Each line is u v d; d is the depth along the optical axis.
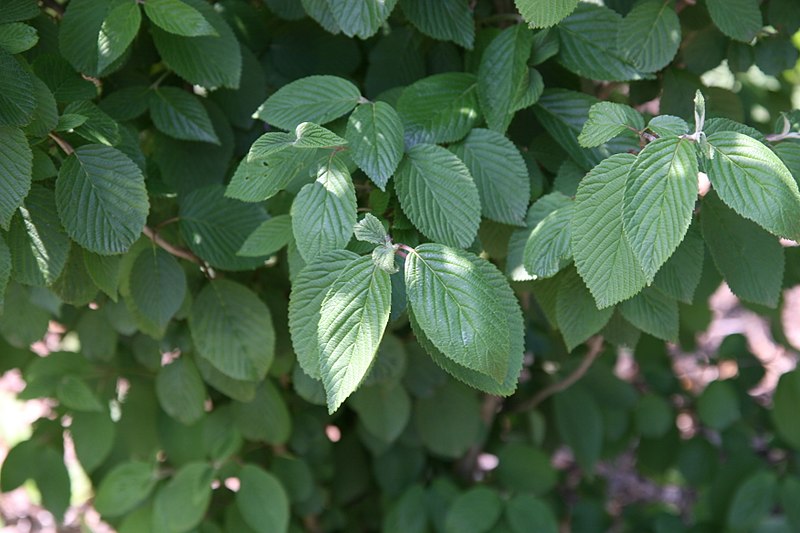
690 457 1.54
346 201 1.07
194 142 1.23
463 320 1.03
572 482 1.86
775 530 1.46
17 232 1.11
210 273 1.26
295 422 1.43
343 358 1.02
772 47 1.23
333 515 1.53
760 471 1.48
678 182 1.02
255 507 1.35
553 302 1.18
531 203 1.19
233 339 1.25
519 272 1.13
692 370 1.82
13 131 1.06
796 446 1.45
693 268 1.13
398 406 1.39
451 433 1.44
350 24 1.12
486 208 1.14
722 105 1.25
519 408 1.56
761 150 1.03
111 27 1.13
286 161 1.10
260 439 1.38
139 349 1.37
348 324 1.03
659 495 2.02
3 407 2.05
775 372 2.00
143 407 1.42
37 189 1.11
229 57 1.18
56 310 1.28
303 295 1.06
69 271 1.17
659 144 1.03
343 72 1.27
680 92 1.23
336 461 1.52
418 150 1.11
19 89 1.07
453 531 1.41
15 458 1.40
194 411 1.33
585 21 1.16
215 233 1.21
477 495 1.42
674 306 1.15
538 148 1.21
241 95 1.24
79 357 1.38
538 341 1.54
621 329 1.21
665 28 1.15
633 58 1.15
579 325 1.15
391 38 1.25
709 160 1.04
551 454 1.64
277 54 1.27
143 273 1.21
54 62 1.15
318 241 1.07
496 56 1.16
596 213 1.05
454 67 1.25
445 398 1.44
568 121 1.17
